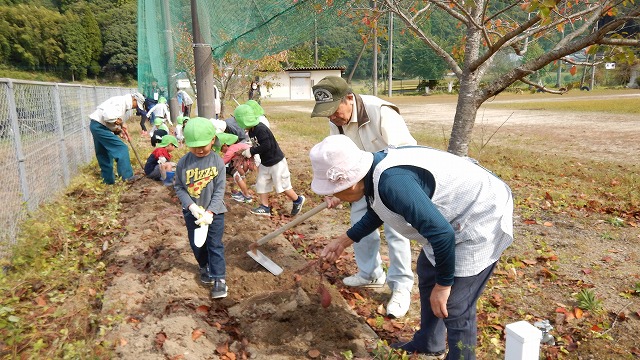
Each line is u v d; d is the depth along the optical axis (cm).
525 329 209
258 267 437
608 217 594
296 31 626
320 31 618
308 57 6059
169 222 547
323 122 2005
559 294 399
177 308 352
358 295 391
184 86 1748
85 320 332
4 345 301
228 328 341
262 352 310
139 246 478
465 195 232
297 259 459
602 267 448
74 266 428
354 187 231
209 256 385
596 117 1962
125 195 707
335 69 5159
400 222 235
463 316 248
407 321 360
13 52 6725
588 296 374
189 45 1313
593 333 338
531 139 1343
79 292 381
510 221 243
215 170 389
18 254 429
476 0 466
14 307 346
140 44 1552
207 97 800
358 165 222
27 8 6850
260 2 619
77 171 871
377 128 342
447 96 5291
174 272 414
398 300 366
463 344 252
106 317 338
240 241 482
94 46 7294
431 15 632
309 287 385
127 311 354
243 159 641
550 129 1588
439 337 298
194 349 305
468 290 243
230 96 1772
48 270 407
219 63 1506
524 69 431
